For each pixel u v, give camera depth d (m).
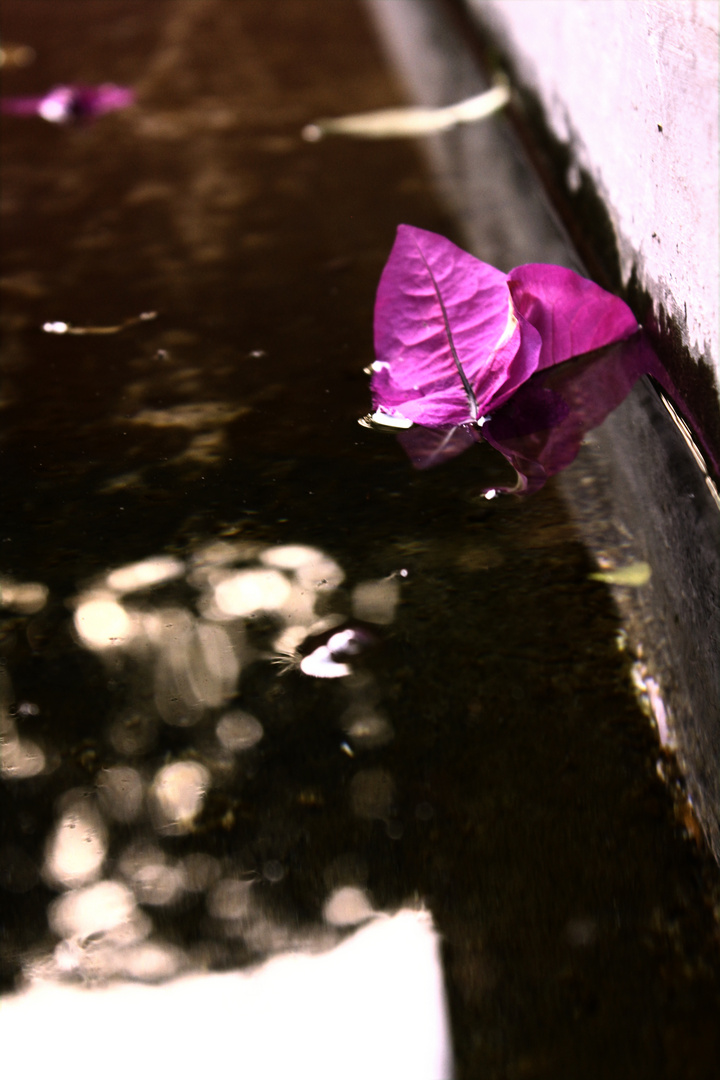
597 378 0.40
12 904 0.34
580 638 0.36
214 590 0.37
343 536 0.38
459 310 0.40
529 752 0.35
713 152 0.36
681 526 0.37
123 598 0.37
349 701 0.35
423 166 0.51
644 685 0.35
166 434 0.40
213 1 0.77
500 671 0.36
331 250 0.47
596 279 0.44
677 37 0.37
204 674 0.36
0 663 0.36
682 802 0.34
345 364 0.42
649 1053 0.32
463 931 0.33
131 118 0.56
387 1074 0.32
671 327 0.39
